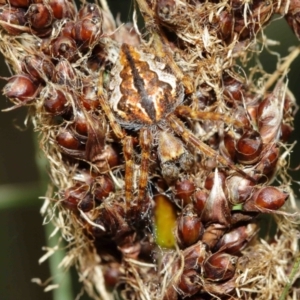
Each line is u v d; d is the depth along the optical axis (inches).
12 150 7.9
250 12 6.8
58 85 6.7
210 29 6.8
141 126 6.9
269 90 7.2
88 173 6.8
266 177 6.7
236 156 6.7
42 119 6.8
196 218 6.6
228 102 6.9
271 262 6.8
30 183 7.3
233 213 6.7
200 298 6.7
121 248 6.9
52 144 6.8
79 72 6.8
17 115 7.8
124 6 7.7
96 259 7.1
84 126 6.7
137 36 7.0
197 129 6.9
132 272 6.9
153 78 6.9
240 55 6.9
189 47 6.8
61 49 6.7
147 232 6.8
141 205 6.8
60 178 6.9
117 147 6.8
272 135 6.7
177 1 6.7
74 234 7.0
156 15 6.8
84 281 7.1
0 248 8.1
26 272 8.1
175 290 6.7
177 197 6.7
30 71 6.7
